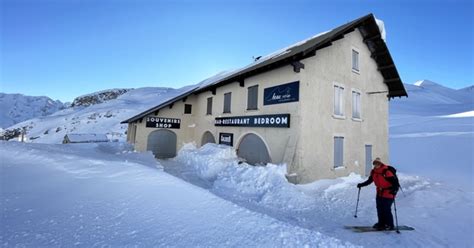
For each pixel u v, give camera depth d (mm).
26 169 6535
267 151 11883
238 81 14648
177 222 3742
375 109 14891
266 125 11867
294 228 3684
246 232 3520
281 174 9820
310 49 9914
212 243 3191
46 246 2939
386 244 5121
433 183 11508
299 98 10422
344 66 12844
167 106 19000
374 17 12875
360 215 7121
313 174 10562
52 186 5195
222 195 8508
